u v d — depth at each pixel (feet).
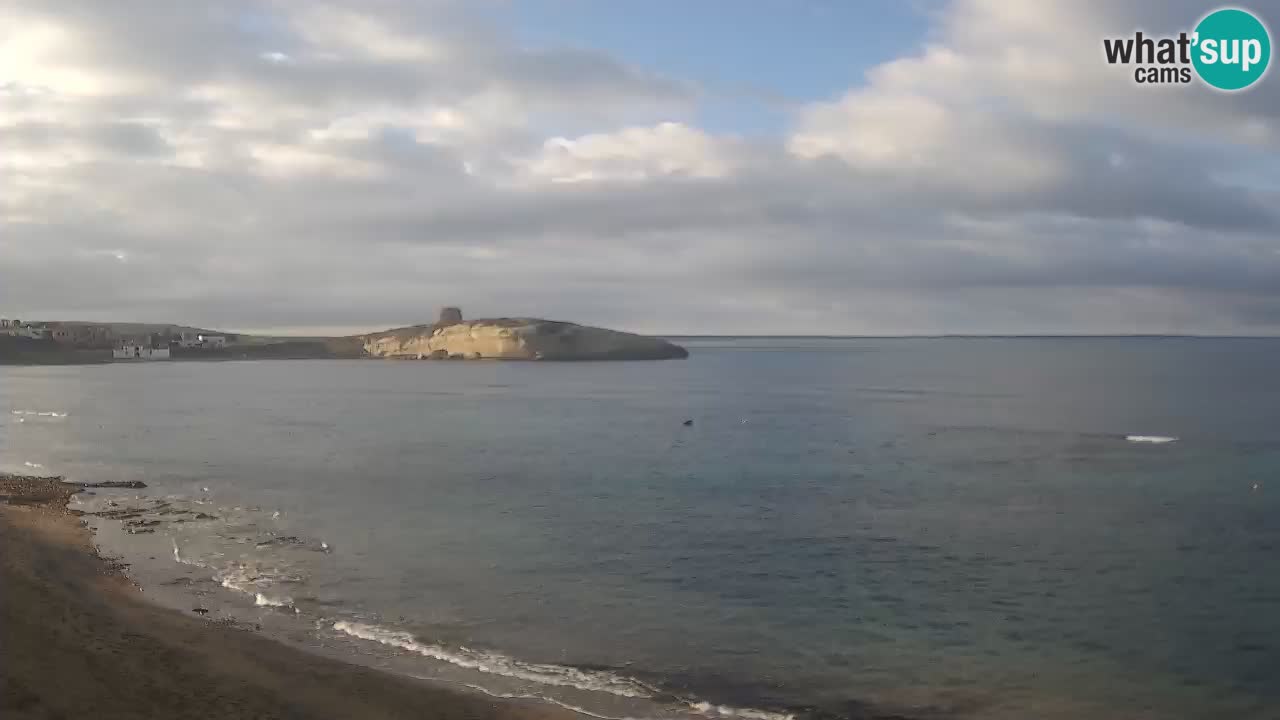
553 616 68.13
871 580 79.25
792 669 57.52
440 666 56.08
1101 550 90.17
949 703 52.60
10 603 54.39
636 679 55.16
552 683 53.88
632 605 71.41
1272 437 190.19
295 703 45.32
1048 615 69.36
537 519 106.32
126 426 225.35
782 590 75.97
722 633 64.64
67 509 104.63
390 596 72.43
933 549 90.84
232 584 73.46
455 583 77.00
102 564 76.38
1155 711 52.16
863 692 53.88
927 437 199.93
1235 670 58.34
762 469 150.30
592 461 160.66
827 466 153.89
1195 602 72.84
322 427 226.38
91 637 50.88
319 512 109.40
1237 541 93.97
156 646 51.24
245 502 115.65
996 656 60.49
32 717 37.50
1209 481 134.31
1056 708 52.26
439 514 109.09
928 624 67.10
